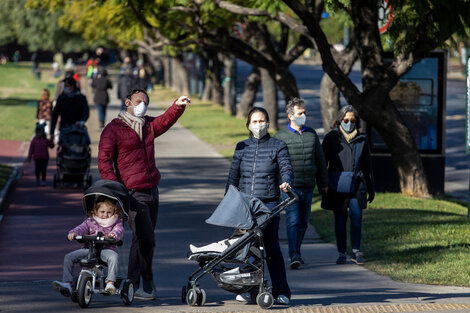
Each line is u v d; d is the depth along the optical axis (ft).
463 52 529.04
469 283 64.44
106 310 52.34
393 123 117.70
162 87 472.03
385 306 54.08
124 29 193.16
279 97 375.86
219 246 55.77
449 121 263.70
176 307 54.08
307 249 82.84
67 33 538.47
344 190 73.31
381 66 116.16
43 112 170.81
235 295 60.54
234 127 229.04
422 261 73.41
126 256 75.97
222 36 156.25
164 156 165.07
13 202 109.19
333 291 61.82
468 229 87.71
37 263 72.54
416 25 106.11
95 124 225.15
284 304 54.75
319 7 143.64
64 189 121.39
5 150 171.53
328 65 114.83
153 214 58.23
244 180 56.54
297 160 72.02
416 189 120.37
